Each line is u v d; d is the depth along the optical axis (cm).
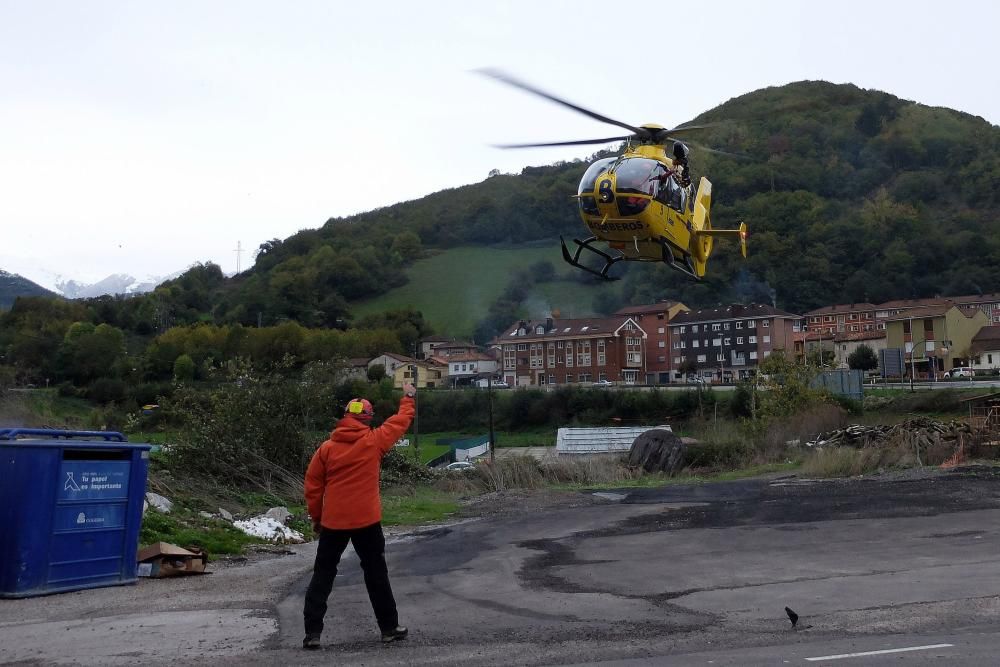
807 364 4147
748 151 14475
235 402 1850
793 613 610
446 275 13688
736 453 3172
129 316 10469
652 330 10469
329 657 530
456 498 2119
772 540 1102
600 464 2706
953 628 583
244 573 944
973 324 9094
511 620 652
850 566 876
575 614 671
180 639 585
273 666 505
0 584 769
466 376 10100
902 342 9206
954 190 14450
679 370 10219
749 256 12100
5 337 7781
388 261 13925
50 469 791
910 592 719
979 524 1171
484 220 15088
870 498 1563
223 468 1747
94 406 5756
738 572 864
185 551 925
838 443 3034
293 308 11681
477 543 1187
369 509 579
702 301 11806
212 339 8800
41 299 10181
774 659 502
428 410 6425
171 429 1855
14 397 2131
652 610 680
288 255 14762
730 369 9894
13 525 773
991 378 6588
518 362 10088
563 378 9781
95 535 829
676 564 933
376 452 589
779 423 3716
